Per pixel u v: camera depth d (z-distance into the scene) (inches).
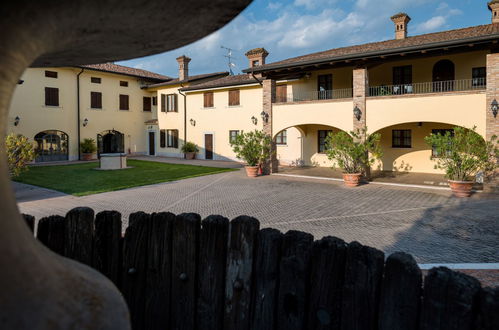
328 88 837.2
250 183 638.5
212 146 1111.0
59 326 37.8
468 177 525.3
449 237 302.4
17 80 45.1
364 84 627.8
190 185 613.6
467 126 536.1
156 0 48.7
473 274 215.2
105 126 1198.9
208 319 90.0
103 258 101.6
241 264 86.8
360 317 74.3
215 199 487.5
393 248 273.6
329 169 836.0
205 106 1119.6
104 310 45.1
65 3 45.3
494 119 506.6
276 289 84.0
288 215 392.5
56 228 102.4
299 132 921.5
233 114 1049.5
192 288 91.7
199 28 59.7
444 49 549.6
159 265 96.3
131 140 1282.0
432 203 453.1
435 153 726.5
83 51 68.0
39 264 40.7
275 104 753.6
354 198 492.7
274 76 764.6
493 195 493.4
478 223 349.1
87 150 1118.4
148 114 1341.0
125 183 622.2
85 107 1141.1
